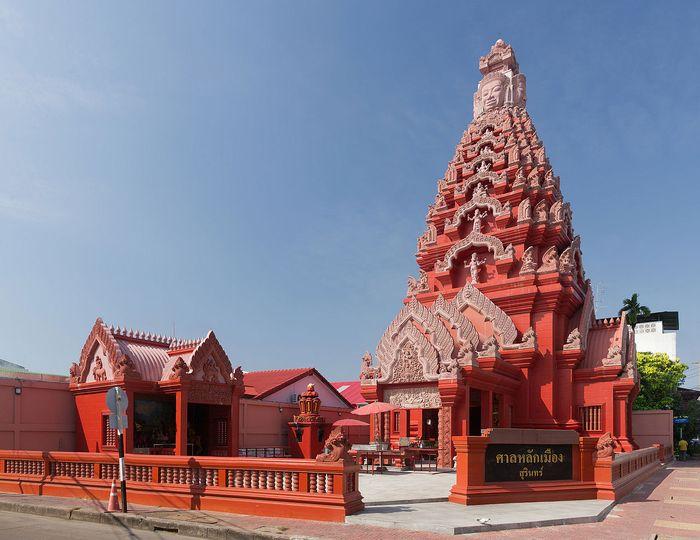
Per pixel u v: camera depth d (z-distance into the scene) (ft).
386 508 44.55
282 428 110.11
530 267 97.30
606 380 92.38
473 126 126.52
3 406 69.77
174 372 73.72
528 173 110.73
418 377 83.10
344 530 37.42
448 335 83.35
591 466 54.70
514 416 92.27
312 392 95.61
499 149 116.57
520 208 103.30
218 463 45.29
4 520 44.47
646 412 129.59
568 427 90.33
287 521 40.32
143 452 72.54
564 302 96.78
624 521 43.60
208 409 85.51
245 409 100.53
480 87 131.54
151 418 77.56
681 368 169.48
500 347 93.86
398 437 84.48
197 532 38.55
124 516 42.63
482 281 104.78
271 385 114.11
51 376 78.54
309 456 91.15
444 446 75.87
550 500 50.93
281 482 43.04
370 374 88.69
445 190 120.37
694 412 185.06
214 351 79.71
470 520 39.78
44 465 55.47
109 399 45.73
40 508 47.29
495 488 48.73
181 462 47.14
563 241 105.50
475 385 79.77
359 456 75.77
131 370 73.20
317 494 41.14
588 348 98.48
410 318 88.02
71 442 77.25
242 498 43.55
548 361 93.04
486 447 49.57
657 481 77.20
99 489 50.78
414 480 63.36
